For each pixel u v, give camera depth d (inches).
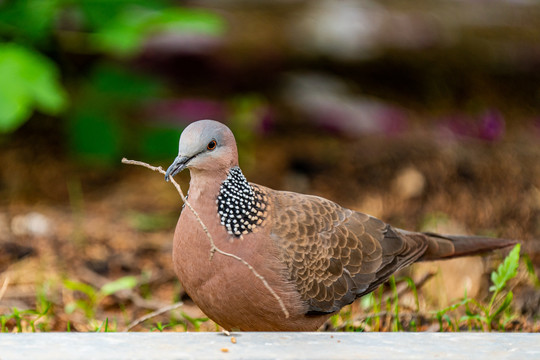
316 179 504.4
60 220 449.1
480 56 623.5
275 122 573.3
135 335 219.0
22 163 510.3
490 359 206.7
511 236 413.1
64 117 497.0
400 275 368.2
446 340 220.4
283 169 518.3
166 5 484.1
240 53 593.3
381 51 613.6
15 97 403.9
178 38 537.0
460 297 352.2
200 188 261.7
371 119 548.7
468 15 644.7
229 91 582.9
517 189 459.2
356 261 285.3
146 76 486.3
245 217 260.5
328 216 284.8
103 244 419.5
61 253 405.7
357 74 613.6
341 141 550.6
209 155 258.7
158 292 369.4
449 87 608.7
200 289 260.4
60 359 200.4
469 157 492.4
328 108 554.3
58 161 516.7
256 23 611.8
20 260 395.9
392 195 474.0
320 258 275.3
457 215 443.8
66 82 506.3
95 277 380.2
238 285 255.9
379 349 212.5
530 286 353.7
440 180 476.4
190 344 212.5
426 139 520.1
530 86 608.1
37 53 473.7
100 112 479.2
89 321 324.5
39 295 342.0
